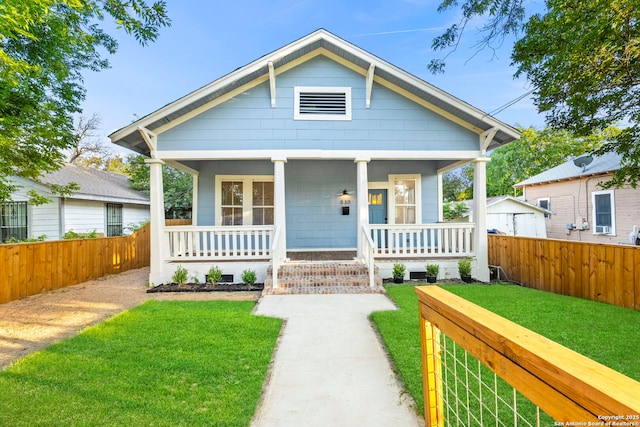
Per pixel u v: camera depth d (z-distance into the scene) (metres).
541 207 15.25
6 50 5.18
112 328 4.15
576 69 5.38
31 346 3.76
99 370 3.01
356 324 4.40
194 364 3.13
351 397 2.62
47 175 10.87
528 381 1.13
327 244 9.65
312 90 7.37
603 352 3.28
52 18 5.10
